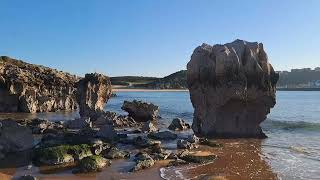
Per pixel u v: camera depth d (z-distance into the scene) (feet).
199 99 167.53
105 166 101.81
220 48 163.84
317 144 143.02
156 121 230.07
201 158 111.96
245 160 113.50
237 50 163.12
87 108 222.28
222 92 158.71
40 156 105.09
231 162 110.73
